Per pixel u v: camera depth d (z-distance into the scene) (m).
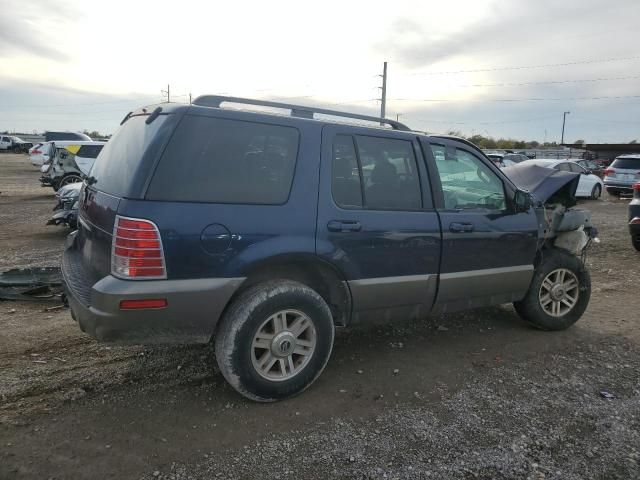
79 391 3.47
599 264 8.38
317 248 3.43
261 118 3.38
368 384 3.77
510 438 3.12
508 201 4.54
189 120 3.15
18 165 33.56
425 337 4.77
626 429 3.25
